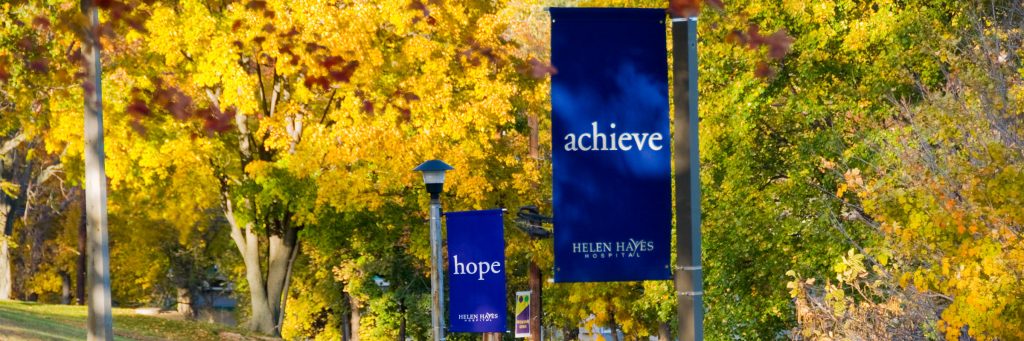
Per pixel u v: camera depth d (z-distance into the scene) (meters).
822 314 19.44
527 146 40.28
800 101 28.41
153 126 34.00
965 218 16.36
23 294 63.31
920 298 18.53
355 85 32.28
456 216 24.00
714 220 30.14
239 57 32.62
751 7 27.61
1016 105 19.03
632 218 10.52
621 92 10.49
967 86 20.16
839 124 28.08
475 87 34.44
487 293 23.80
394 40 34.44
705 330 31.31
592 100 10.48
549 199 38.84
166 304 76.94
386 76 34.00
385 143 33.59
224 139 36.72
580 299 44.56
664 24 10.52
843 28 27.52
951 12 27.28
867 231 25.94
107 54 32.72
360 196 35.41
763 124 30.11
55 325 29.12
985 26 25.31
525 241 38.94
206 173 35.41
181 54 33.25
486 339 40.19
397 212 40.06
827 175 27.81
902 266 18.81
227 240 68.56
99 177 21.67
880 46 27.28
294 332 61.72
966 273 15.77
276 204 38.66
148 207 46.19
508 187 38.56
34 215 61.69
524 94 35.94
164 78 33.53
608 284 43.12
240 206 37.38
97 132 21.53
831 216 26.91
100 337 21.84
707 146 29.19
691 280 10.17
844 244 26.73
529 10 37.56
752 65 27.75
